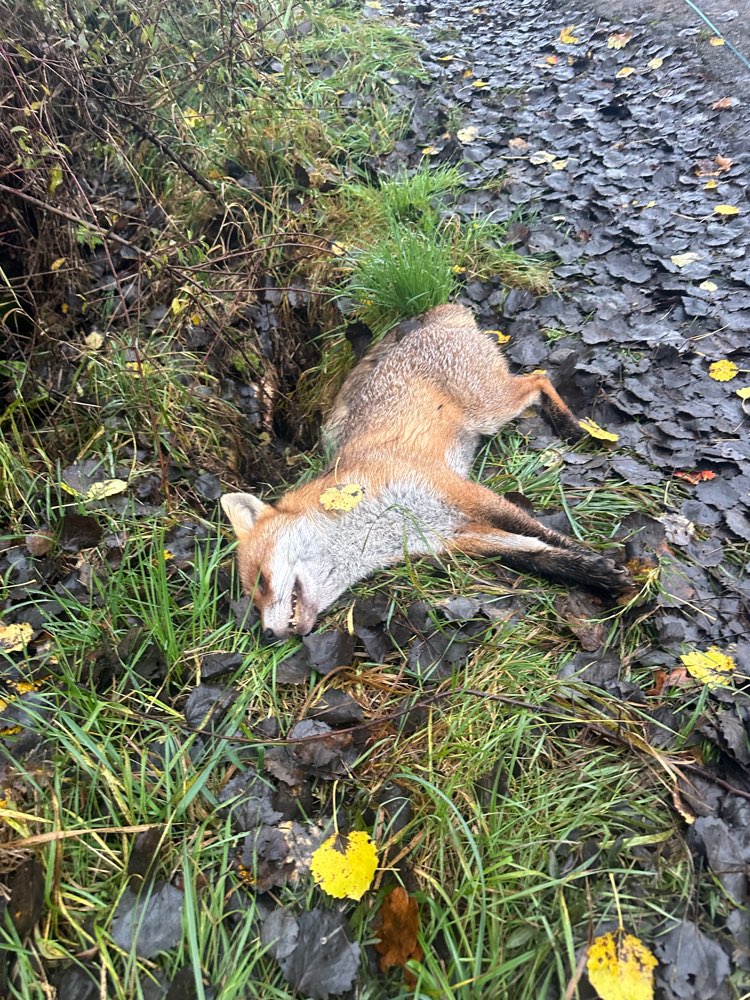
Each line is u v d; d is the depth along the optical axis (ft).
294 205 5.28
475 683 2.63
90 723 2.39
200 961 1.94
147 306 4.37
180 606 3.05
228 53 4.83
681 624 2.69
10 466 3.35
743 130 5.88
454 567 3.23
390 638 2.88
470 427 3.89
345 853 2.09
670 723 2.41
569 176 5.66
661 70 6.95
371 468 3.38
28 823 2.18
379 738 2.50
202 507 3.65
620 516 3.26
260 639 2.89
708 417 3.65
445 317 4.27
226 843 2.18
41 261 3.85
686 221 5.06
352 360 4.69
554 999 1.86
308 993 1.88
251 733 2.50
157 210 4.72
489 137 6.26
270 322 4.84
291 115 5.61
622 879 2.03
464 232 5.12
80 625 2.84
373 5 8.70
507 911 2.04
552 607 2.93
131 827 2.18
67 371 3.92
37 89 3.74
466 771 2.35
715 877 2.02
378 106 6.40
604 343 4.22
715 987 1.83
